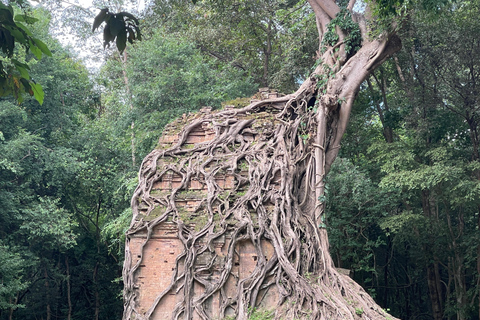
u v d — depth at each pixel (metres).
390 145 24.23
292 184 16.00
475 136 24.73
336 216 24.80
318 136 17.22
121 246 26.11
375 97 28.39
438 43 24.03
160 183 16.12
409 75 26.31
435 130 25.33
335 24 18.64
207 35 29.61
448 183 23.48
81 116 36.91
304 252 15.11
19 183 29.09
